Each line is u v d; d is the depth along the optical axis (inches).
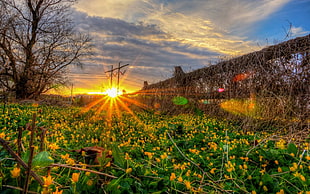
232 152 104.4
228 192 62.6
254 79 217.6
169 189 59.9
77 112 382.0
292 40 183.2
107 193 51.2
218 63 279.3
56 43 705.6
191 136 176.6
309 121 160.6
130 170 58.3
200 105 326.0
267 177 67.4
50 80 708.0
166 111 398.9
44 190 38.3
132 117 338.0
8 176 46.3
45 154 40.6
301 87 173.5
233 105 250.5
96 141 139.9
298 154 98.6
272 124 194.5
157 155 115.0
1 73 592.4
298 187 66.5
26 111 342.3
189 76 346.6
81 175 57.8
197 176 76.8
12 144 57.4
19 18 644.7
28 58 658.2
